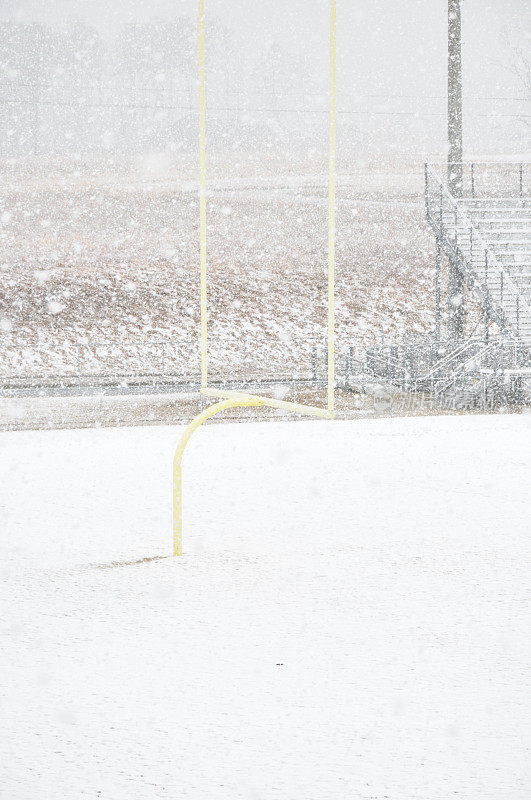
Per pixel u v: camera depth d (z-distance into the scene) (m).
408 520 27.95
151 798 12.40
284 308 117.38
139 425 55.34
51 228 160.88
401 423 50.25
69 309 112.12
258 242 154.62
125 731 14.30
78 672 16.58
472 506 29.70
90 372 87.50
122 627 18.92
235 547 25.16
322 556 24.14
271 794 12.46
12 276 124.94
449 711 14.87
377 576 22.30
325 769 13.10
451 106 74.31
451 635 18.22
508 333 68.31
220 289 124.06
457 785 12.66
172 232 160.38
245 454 40.31
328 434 46.25
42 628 18.92
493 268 71.12
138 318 110.38
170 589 21.48
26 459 39.59
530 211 83.75
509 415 53.53
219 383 76.62
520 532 26.41
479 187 155.50
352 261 143.88
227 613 19.72
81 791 12.59
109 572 22.97
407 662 16.86
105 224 165.88
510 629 18.53
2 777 12.99
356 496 31.34
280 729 14.30
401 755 13.48
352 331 109.81
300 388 73.38
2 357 93.38
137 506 30.30
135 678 16.28
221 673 16.45
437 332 74.69
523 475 34.69
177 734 14.18
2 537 26.48
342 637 18.17
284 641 17.98
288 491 32.28
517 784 12.68
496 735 14.06
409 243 157.25
